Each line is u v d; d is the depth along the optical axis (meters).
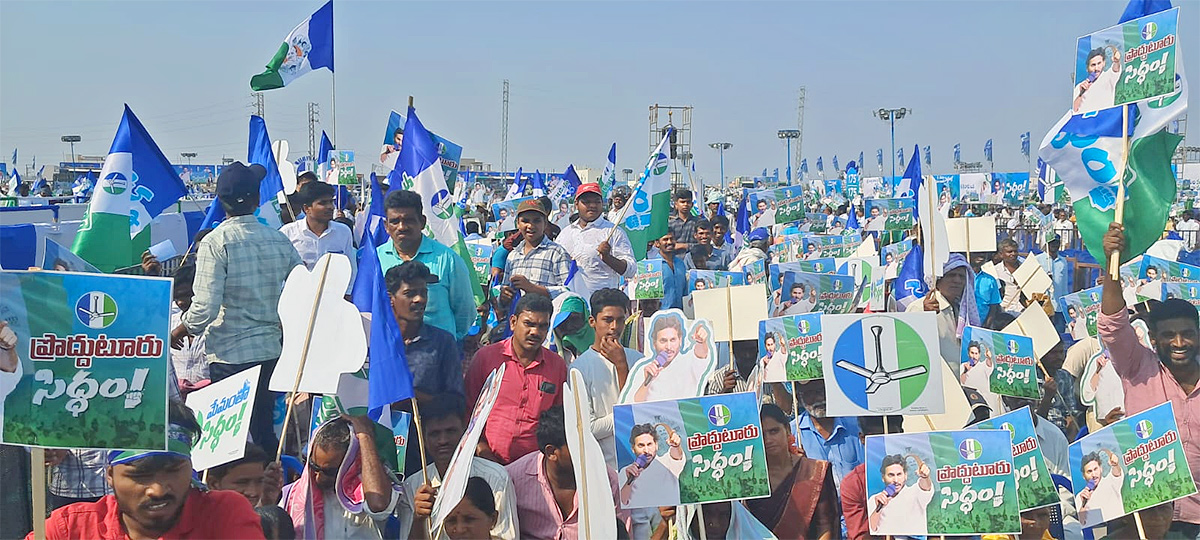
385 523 4.91
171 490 3.39
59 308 3.37
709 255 11.97
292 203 10.32
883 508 4.67
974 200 37.56
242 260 6.50
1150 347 5.80
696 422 4.61
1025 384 6.36
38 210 12.67
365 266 5.11
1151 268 8.66
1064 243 21.12
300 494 4.74
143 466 3.34
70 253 6.52
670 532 5.17
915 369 5.14
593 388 6.04
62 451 5.09
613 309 6.12
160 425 3.37
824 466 5.21
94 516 3.49
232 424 4.41
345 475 4.77
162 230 13.11
